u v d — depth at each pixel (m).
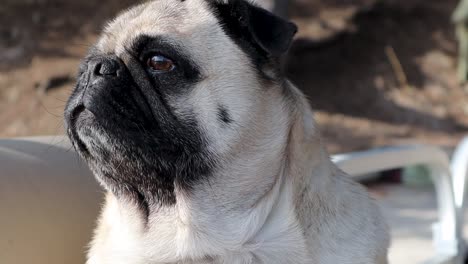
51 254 1.33
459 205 1.66
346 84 3.91
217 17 1.29
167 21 1.28
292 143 1.30
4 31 3.62
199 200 1.29
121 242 1.31
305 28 3.99
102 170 1.29
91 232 1.38
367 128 3.63
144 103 1.27
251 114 1.28
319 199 1.30
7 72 3.39
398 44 4.17
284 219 1.29
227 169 1.28
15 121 3.11
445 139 3.64
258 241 1.29
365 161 1.51
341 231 1.30
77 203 1.37
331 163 1.34
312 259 1.29
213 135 1.28
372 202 1.36
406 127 3.71
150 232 1.30
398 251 2.10
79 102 1.26
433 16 4.34
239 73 1.28
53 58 3.45
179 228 1.29
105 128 1.26
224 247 1.29
